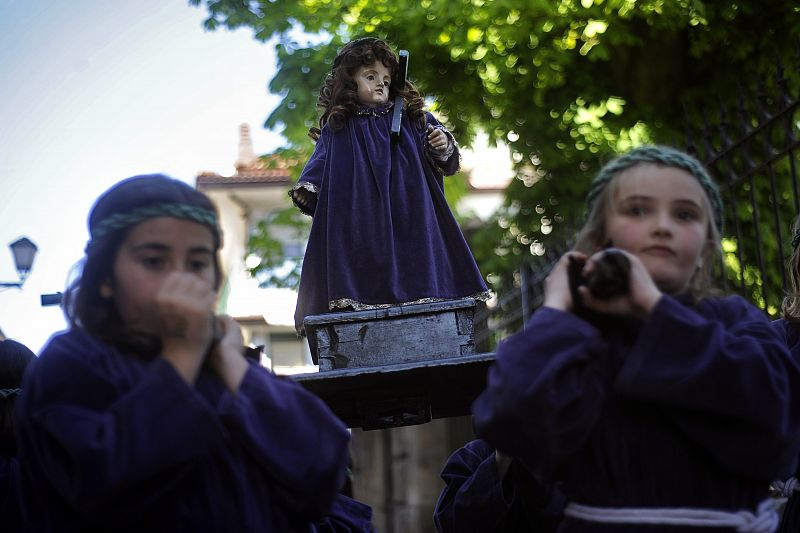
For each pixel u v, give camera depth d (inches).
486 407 89.6
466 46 397.7
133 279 89.7
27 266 515.5
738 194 384.5
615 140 429.4
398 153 165.0
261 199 852.0
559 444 86.7
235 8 414.3
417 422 149.9
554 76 401.7
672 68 428.1
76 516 86.3
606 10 382.3
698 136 430.9
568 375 87.0
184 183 94.2
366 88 167.0
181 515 86.4
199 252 91.7
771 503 93.4
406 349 152.3
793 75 407.5
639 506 89.4
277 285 490.3
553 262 386.0
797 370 92.8
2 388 144.9
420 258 159.3
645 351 88.4
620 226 96.2
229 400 89.8
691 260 95.6
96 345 89.9
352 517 134.4
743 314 97.3
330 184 162.1
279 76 411.2
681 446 90.3
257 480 90.2
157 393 83.4
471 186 764.6
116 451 81.1
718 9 402.6
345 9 409.1
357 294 156.5
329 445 92.2
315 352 155.7
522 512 118.6
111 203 91.9
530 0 382.6
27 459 88.0
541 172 444.1
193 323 86.7
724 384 86.7
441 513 126.8
